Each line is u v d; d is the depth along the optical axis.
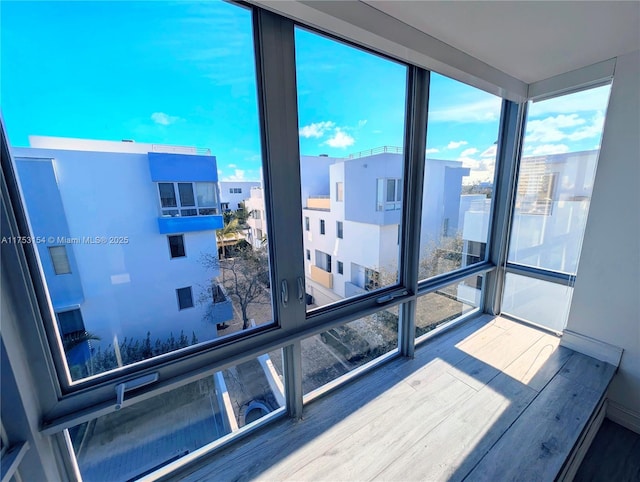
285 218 1.22
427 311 2.10
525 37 1.38
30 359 0.80
